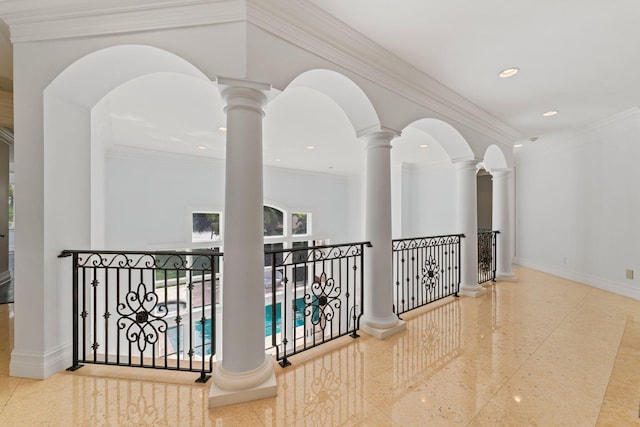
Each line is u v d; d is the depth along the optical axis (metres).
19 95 1.97
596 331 2.78
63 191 2.14
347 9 1.95
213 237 6.50
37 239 1.99
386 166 2.78
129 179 5.30
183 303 6.13
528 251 5.85
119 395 1.81
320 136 4.59
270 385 1.81
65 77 1.98
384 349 2.43
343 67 2.28
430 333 2.74
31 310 1.99
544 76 2.86
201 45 1.79
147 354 5.45
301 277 8.24
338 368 2.14
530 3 1.90
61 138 2.12
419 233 7.41
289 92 2.93
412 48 2.39
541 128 4.45
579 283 4.65
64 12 1.85
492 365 2.17
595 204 4.41
